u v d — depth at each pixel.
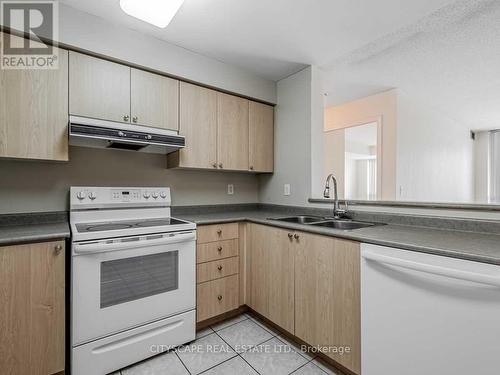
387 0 1.58
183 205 2.49
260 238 2.10
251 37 1.99
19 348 1.30
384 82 2.96
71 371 1.42
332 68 2.55
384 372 1.28
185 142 2.17
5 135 1.48
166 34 1.95
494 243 1.22
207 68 2.27
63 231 1.47
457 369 1.06
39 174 1.84
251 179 2.99
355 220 2.05
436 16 1.75
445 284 1.09
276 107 2.79
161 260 1.75
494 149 5.58
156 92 2.03
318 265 1.63
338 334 1.50
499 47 2.20
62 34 1.63
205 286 2.01
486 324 0.99
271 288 1.98
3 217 1.71
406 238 1.34
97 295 1.49
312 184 2.41
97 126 1.66
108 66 1.83
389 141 3.20
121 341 1.57
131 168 2.21
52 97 1.63
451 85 3.07
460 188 5.05
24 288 1.31
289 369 1.57
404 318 1.21
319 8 1.66
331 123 3.90
